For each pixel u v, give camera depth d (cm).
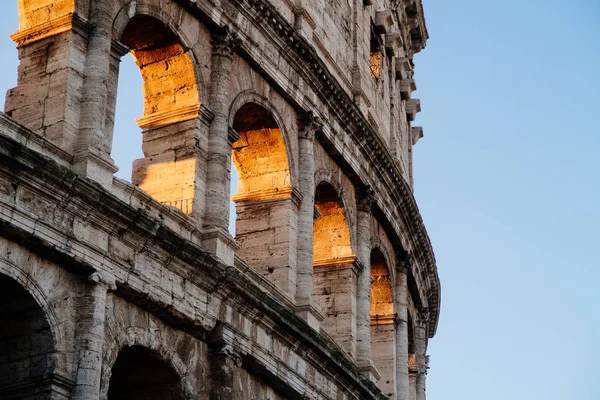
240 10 5338
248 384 4900
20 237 3934
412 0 8319
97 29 4462
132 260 4322
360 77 6825
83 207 4122
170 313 4444
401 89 7950
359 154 6391
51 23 4438
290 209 5569
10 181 3919
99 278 4131
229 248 4884
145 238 4353
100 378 4069
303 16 6072
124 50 4606
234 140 5138
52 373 3934
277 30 5575
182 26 5006
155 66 5062
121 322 4272
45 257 4031
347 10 6894
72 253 4059
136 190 4469
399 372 6812
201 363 4634
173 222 4669
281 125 5616
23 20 4528
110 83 4509
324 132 5966
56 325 4003
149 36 4962
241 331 4809
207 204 4891
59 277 4066
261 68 5450
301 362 5238
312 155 5784
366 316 6150
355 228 6325
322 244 6209
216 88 5100
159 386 4538
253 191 5622
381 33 7450
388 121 7494
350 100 6156
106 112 4456
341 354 5584
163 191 4888
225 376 4650
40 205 4006
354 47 6894
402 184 6869
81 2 4488
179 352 4534
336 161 6191
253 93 5416
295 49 5700
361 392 5778
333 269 6162
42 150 4138
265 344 4972
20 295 3975
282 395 5162
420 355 7600
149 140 5003
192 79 5034
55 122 4281
